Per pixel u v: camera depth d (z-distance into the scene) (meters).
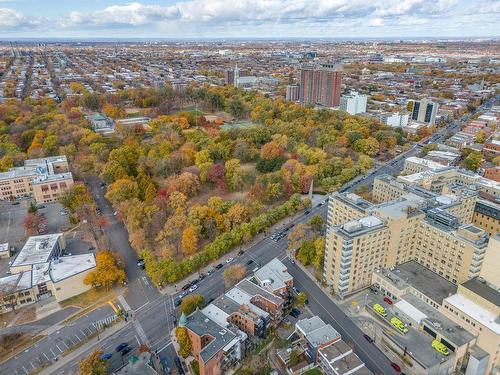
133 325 195.38
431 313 185.88
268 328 188.25
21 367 172.62
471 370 167.25
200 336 167.50
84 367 158.12
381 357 174.38
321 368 166.12
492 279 185.50
